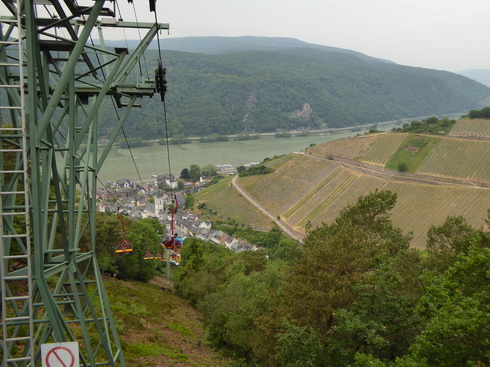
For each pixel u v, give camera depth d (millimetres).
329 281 19766
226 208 173875
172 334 29906
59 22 10641
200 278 49250
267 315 24016
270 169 199625
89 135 13883
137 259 57562
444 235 31312
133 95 14859
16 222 24000
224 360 27547
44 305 9375
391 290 19047
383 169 175875
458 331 11164
